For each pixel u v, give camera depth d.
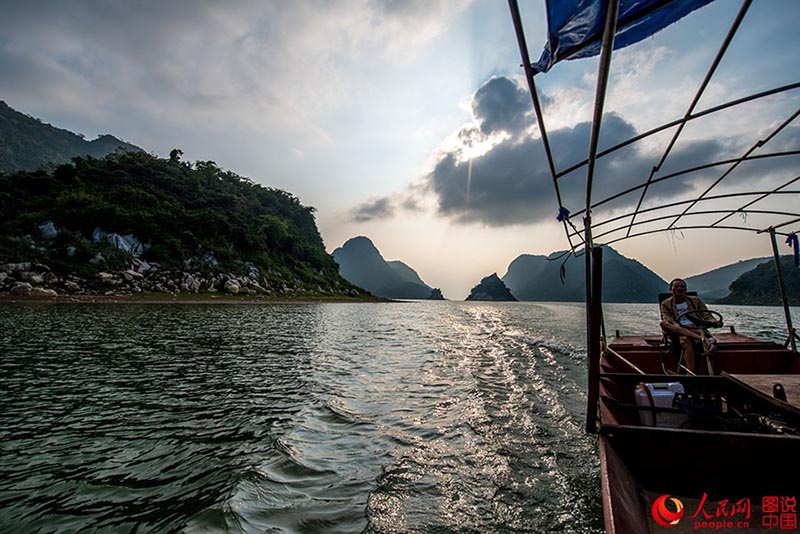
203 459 5.36
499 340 19.56
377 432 6.52
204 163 98.62
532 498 4.51
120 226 49.56
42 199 48.34
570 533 3.88
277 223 81.88
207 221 61.97
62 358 12.20
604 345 7.61
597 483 4.86
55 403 7.85
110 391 8.76
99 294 39.44
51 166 72.56
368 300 87.94
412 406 7.99
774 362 6.80
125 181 64.31
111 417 7.06
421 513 4.17
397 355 14.63
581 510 4.28
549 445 6.02
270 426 6.69
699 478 3.09
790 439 2.96
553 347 16.84
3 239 39.88
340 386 9.62
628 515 2.58
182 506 4.17
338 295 80.25
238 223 70.94
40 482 4.70
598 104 2.61
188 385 9.37
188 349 14.39
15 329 18.00
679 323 6.15
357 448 5.86
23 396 8.29
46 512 4.06
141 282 45.19
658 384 4.49
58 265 39.84
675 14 3.39
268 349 15.12
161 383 9.50
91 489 4.54
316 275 86.69
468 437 6.32
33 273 37.59
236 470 5.00
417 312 52.78
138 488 4.57
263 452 5.61
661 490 3.12
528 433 6.51
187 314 29.09
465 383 10.01
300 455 5.55
